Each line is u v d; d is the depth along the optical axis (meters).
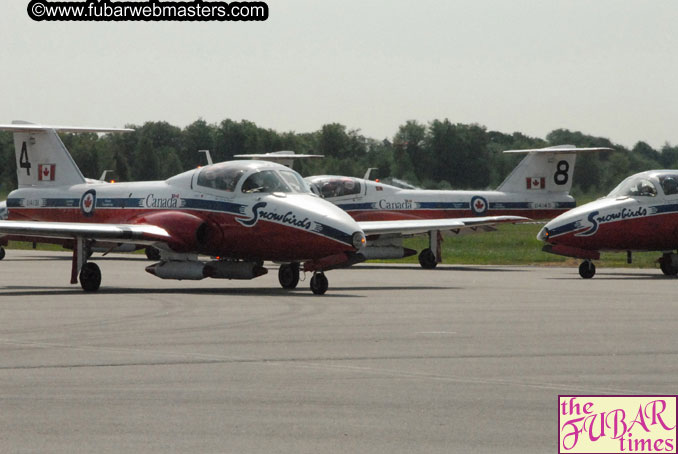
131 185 62.94
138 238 54.72
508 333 34.84
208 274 56.22
